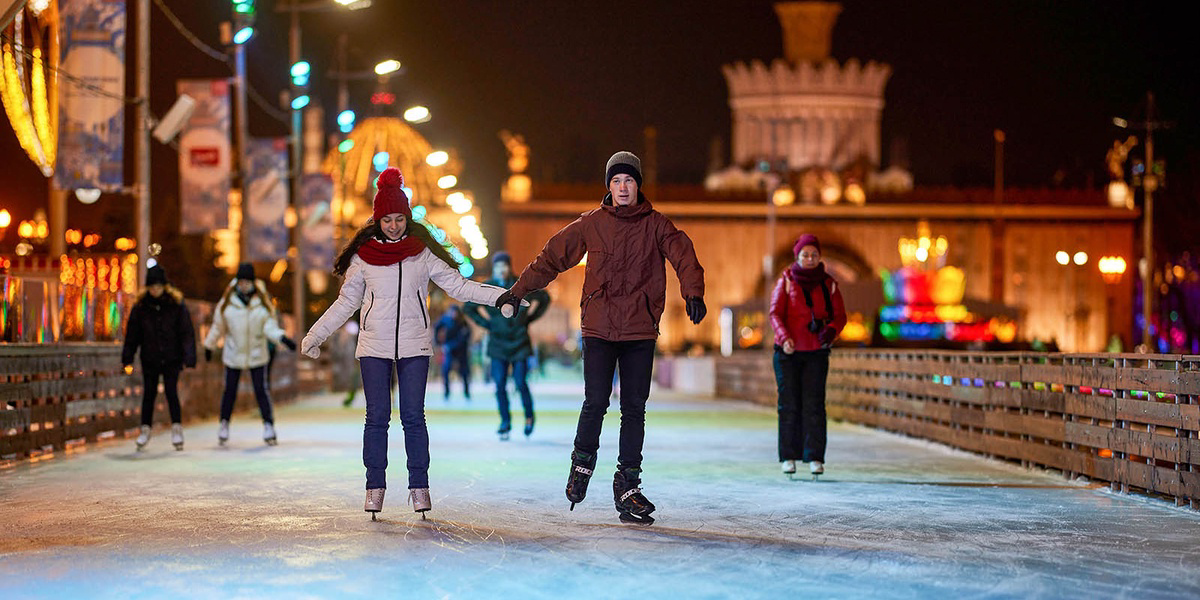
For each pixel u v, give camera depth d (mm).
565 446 16641
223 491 11469
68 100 19391
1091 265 119938
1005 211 118688
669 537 8844
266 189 32125
